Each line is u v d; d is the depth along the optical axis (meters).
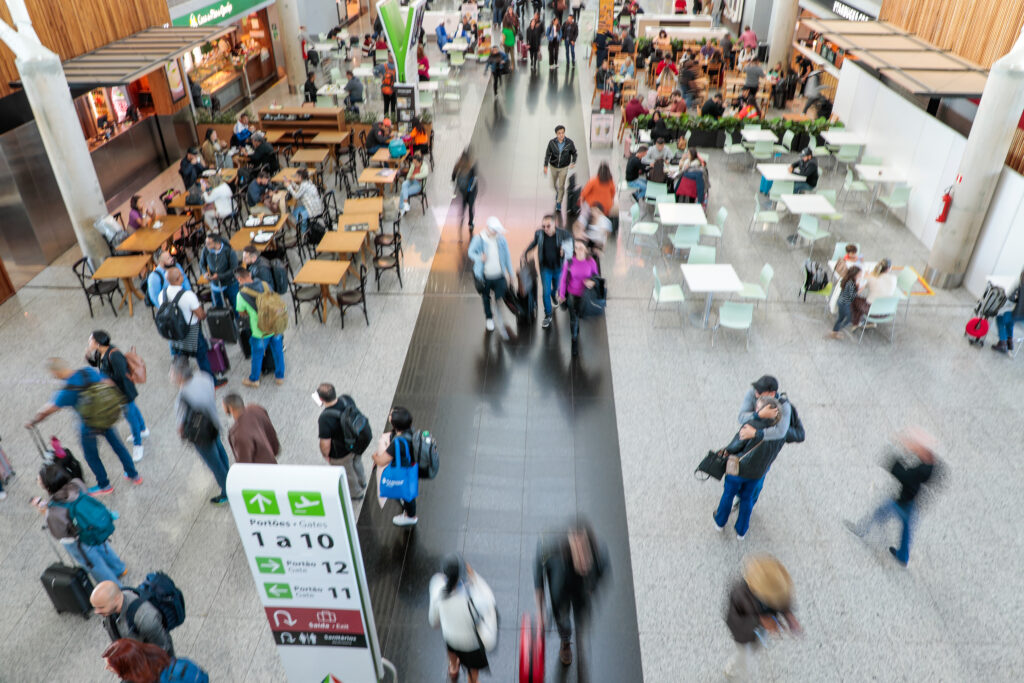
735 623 5.42
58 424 8.88
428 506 7.65
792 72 21.23
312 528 4.72
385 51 25.36
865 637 6.27
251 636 6.35
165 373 9.75
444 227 13.76
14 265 12.39
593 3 35.09
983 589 6.71
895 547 7.08
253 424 6.68
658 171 13.38
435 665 6.11
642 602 6.60
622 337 10.39
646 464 8.16
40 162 12.48
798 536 7.25
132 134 15.92
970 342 10.25
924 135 12.97
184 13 17.59
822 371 9.64
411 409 9.01
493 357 9.99
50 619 6.52
